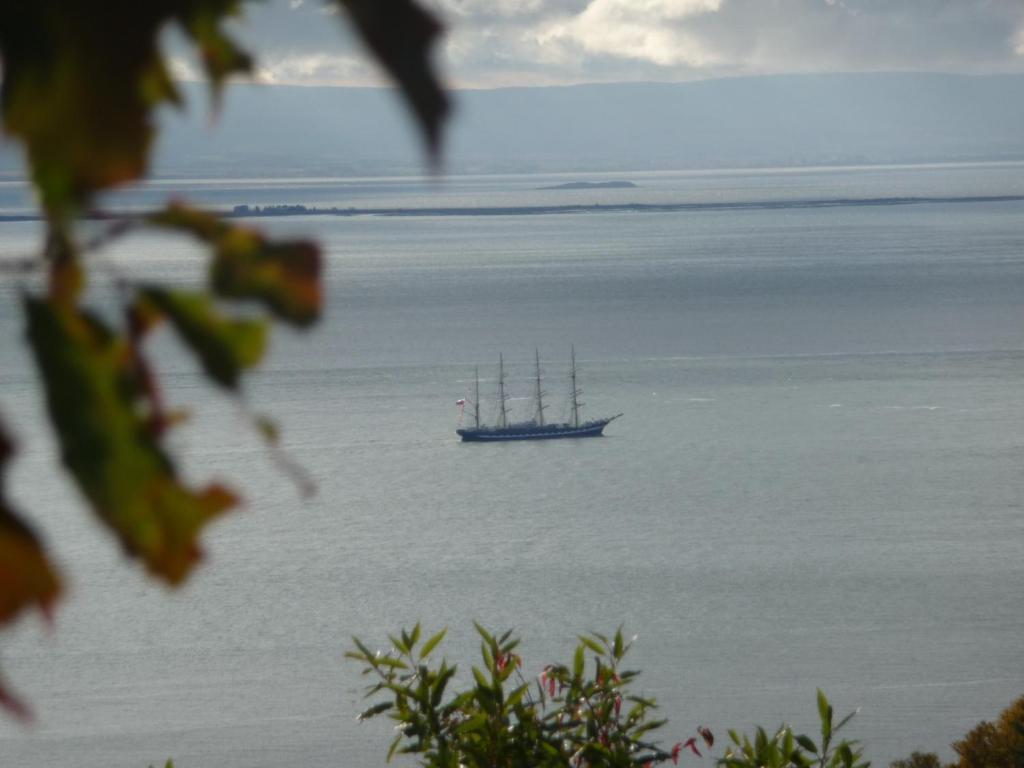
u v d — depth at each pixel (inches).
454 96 124.8
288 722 5408.5
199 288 140.7
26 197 130.9
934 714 5541.3
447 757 898.7
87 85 127.6
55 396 135.1
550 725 933.8
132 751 5083.7
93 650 6092.5
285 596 7150.6
